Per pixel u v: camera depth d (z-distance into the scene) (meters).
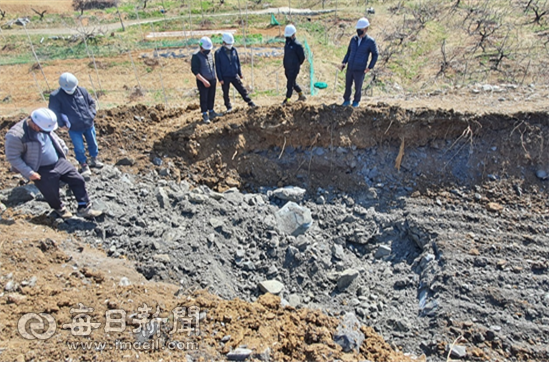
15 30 21.84
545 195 7.38
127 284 5.07
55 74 16.48
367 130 8.05
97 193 6.36
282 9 23.02
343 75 14.93
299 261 6.34
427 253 6.59
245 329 4.70
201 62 7.54
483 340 5.22
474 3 20.38
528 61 14.18
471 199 7.46
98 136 7.62
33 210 5.84
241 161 8.05
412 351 5.27
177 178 7.39
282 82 14.48
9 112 13.51
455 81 13.23
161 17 23.42
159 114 8.68
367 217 7.42
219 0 25.58
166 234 6.08
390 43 17.17
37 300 4.50
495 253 6.41
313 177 8.05
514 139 7.74
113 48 18.94
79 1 25.47
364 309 5.86
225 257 6.20
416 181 7.76
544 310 5.51
